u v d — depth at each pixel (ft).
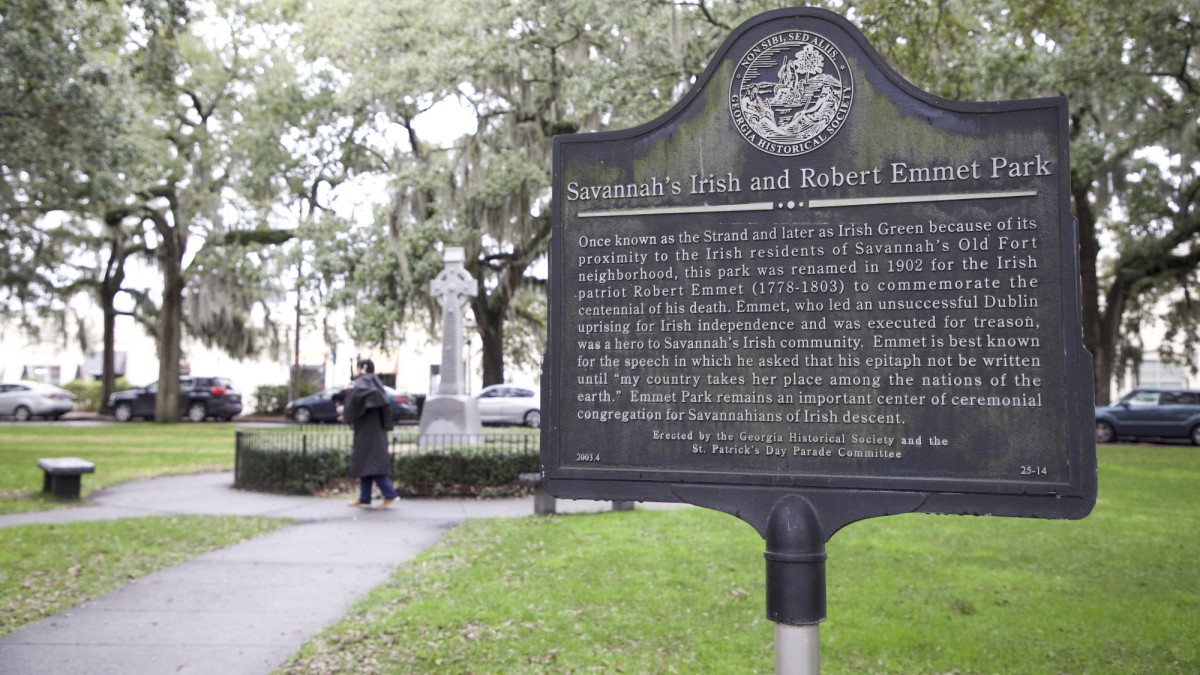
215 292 117.91
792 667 13.07
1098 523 35.70
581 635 21.36
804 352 13.91
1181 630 21.81
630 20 67.82
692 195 14.44
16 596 24.45
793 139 14.10
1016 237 13.25
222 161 112.06
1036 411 12.98
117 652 20.16
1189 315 100.22
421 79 87.86
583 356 14.71
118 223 115.14
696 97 14.51
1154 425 84.69
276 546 31.37
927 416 13.35
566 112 96.17
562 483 14.55
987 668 19.51
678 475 14.10
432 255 94.27
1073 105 71.41
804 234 14.01
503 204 95.14
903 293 13.61
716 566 27.84
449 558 28.84
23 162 58.39
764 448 13.92
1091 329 86.53
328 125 106.83
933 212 13.56
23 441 80.38
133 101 66.13
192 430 101.04
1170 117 64.64
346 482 47.42
